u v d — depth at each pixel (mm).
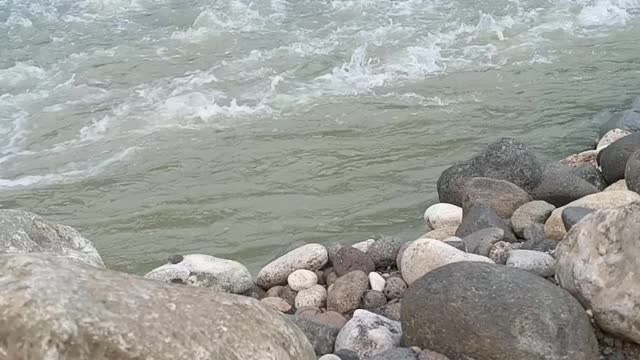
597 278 4414
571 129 8875
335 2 12695
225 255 7074
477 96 9727
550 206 6598
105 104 9812
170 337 3129
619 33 11375
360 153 8562
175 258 6164
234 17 12172
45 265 3211
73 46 11469
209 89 10070
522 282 4379
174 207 7785
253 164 8438
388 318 5215
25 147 9000
